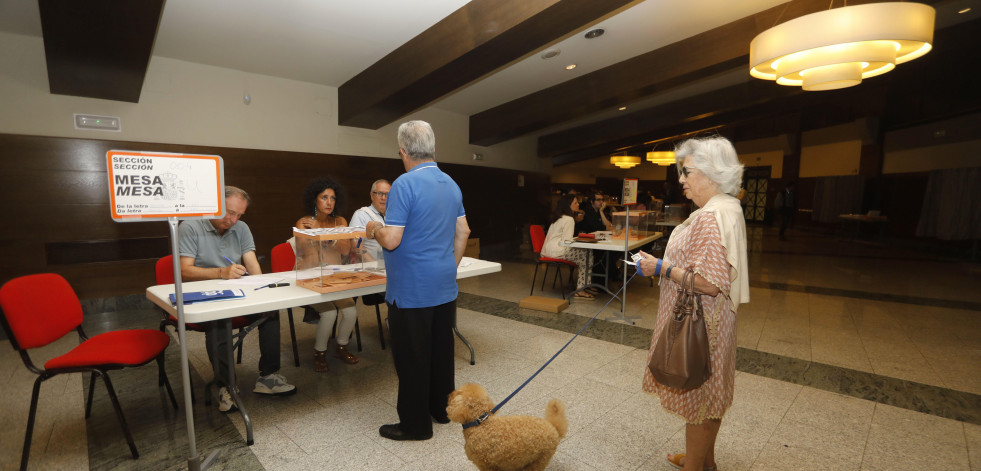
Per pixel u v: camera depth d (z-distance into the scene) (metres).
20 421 2.40
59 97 4.18
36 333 1.98
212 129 5.05
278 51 4.66
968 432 2.36
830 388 2.91
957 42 5.81
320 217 3.69
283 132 5.63
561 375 3.09
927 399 2.75
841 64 2.99
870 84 9.18
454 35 4.06
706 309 1.58
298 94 5.73
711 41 4.99
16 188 4.00
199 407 2.59
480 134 8.13
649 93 5.87
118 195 1.55
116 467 2.00
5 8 3.48
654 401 2.70
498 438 1.47
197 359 3.34
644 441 2.27
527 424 1.52
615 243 4.89
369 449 2.17
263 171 5.45
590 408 2.61
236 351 3.27
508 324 4.31
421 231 2.04
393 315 2.12
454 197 2.17
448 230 2.14
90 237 4.41
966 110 8.52
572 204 5.42
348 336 3.32
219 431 2.32
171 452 2.12
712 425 1.70
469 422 1.53
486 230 9.03
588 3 3.34
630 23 4.73
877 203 11.80
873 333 4.07
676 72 5.29
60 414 2.48
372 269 2.79
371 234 2.14
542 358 3.42
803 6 4.38
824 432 2.37
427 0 3.77
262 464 2.04
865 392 2.85
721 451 2.18
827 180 13.94
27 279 2.04
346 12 3.87
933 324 4.34
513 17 3.60
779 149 16.22
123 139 4.50
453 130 8.11
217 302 2.09
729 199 1.62
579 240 5.15
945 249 9.46
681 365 1.46
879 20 2.57
